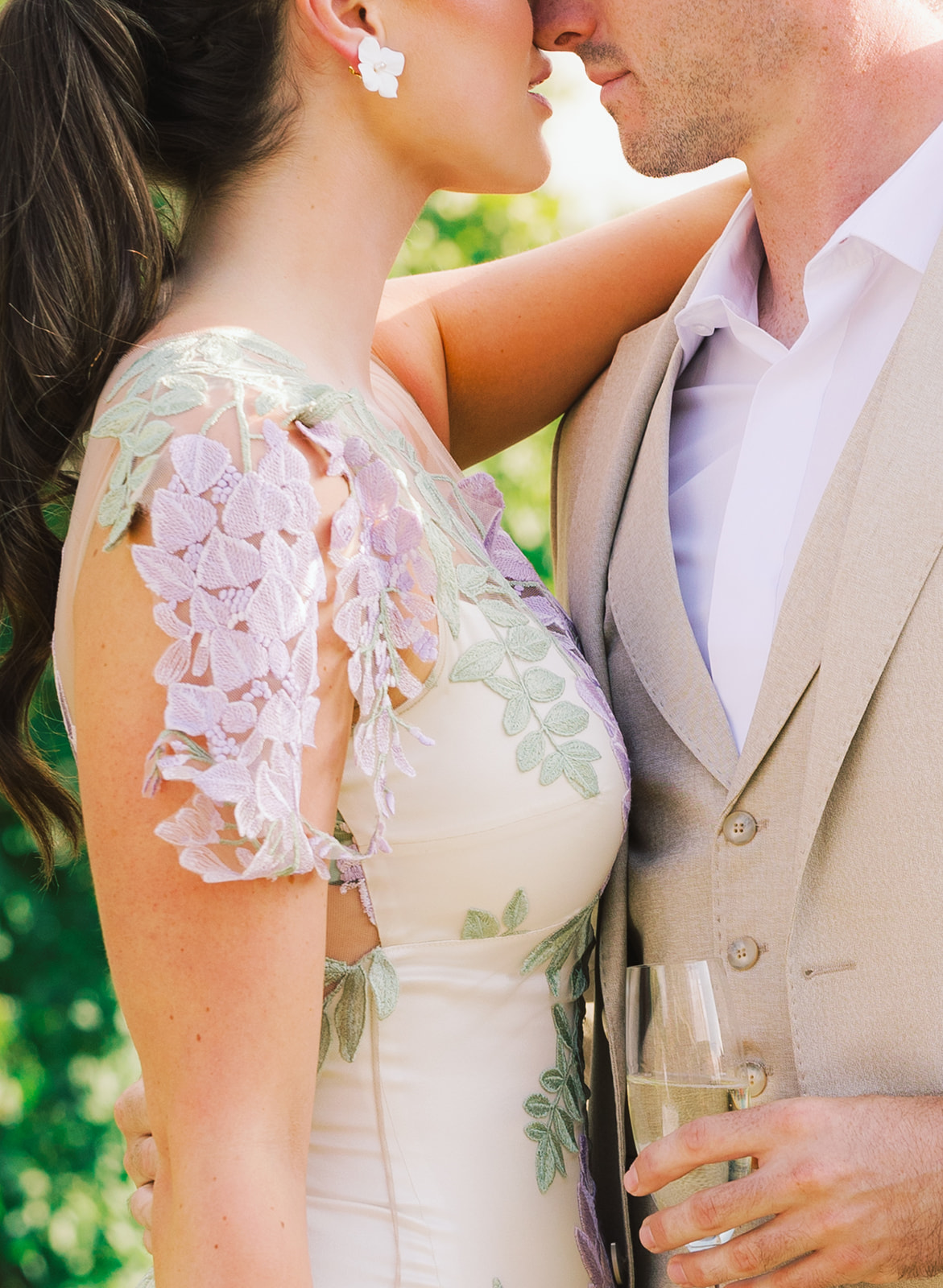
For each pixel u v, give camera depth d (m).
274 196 1.48
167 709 1.16
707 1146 1.32
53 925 4.54
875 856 1.41
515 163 1.58
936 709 1.39
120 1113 1.55
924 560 1.42
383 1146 1.42
